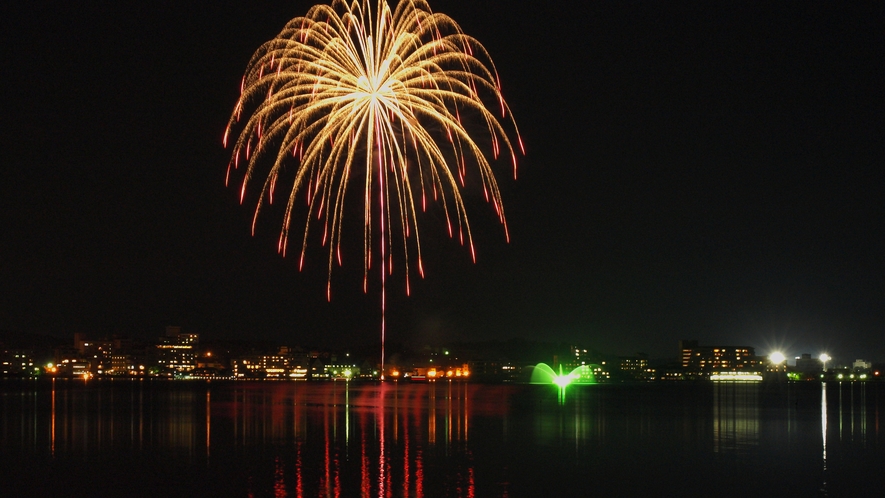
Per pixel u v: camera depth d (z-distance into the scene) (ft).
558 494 182.70
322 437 290.97
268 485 192.65
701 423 358.23
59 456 241.14
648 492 186.09
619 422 363.15
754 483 197.26
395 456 238.27
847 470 215.51
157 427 331.98
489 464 222.69
